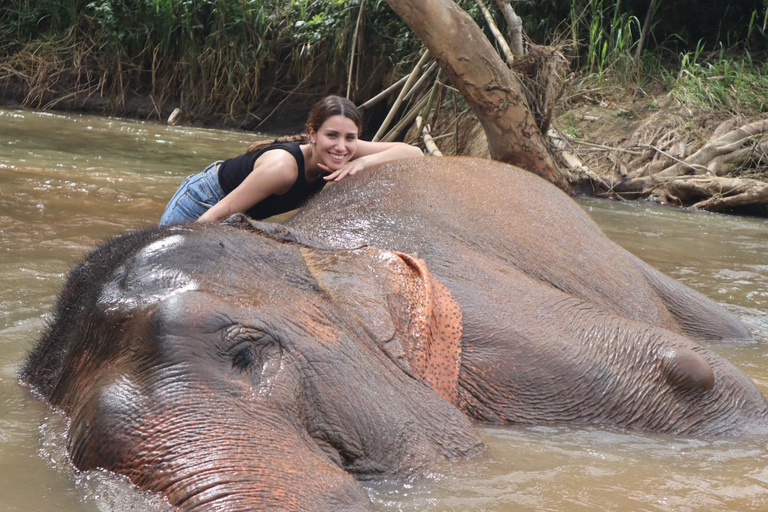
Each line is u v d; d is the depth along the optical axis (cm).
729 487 275
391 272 313
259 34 1636
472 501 247
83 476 221
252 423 221
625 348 351
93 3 1720
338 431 246
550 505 250
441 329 318
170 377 224
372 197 400
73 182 800
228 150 1202
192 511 199
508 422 328
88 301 265
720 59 1248
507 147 923
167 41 1667
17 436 255
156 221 643
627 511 251
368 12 1524
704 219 870
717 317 470
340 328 267
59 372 272
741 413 349
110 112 1702
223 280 256
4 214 632
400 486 250
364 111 1503
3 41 1784
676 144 1052
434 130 1238
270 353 242
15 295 436
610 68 1248
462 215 397
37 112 1599
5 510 216
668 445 320
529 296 356
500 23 1348
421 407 272
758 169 1009
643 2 1423
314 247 312
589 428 333
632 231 764
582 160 1039
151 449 213
